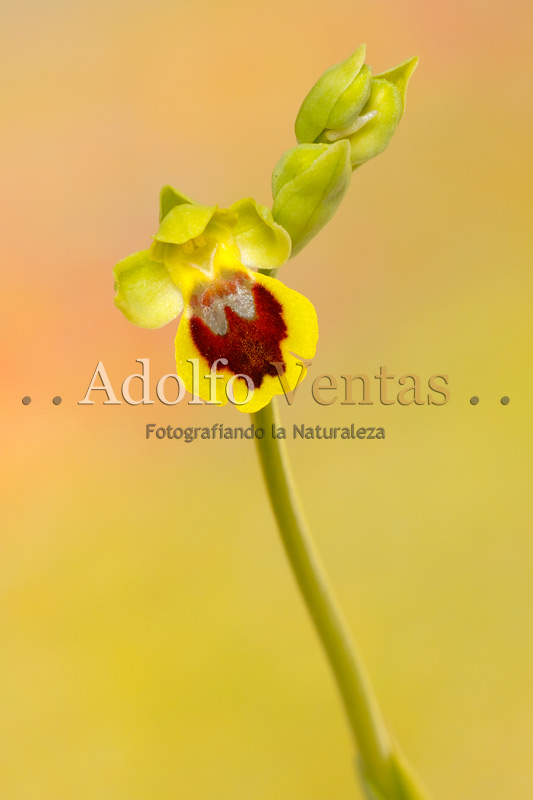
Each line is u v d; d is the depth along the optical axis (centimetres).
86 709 28
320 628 20
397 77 19
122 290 19
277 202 19
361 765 20
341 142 18
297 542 20
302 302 19
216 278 19
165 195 19
